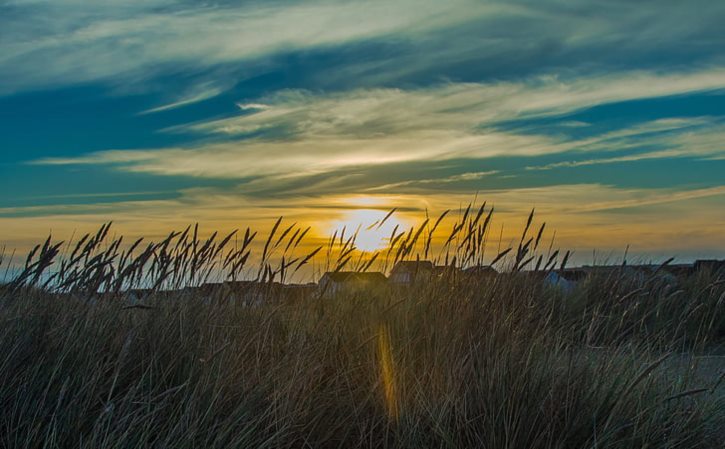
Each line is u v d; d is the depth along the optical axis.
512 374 4.71
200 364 4.71
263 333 5.36
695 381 5.58
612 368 5.14
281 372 4.87
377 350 5.41
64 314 5.04
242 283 6.04
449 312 5.72
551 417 4.47
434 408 4.51
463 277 6.28
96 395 4.21
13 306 5.01
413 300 6.06
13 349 4.34
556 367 5.00
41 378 4.31
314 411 4.71
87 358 4.52
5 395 4.09
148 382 4.63
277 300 6.08
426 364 5.18
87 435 3.98
